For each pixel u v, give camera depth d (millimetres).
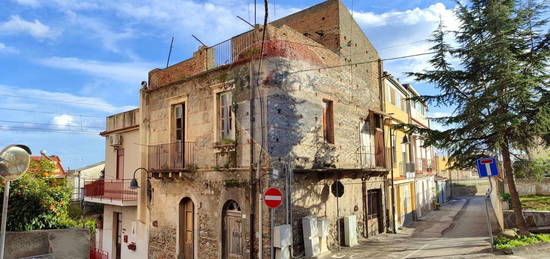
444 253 11531
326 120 14617
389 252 12578
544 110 11578
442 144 13938
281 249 11016
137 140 17469
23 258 7488
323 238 12703
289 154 12164
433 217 25156
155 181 15352
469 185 48875
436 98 14320
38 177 9016
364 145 17141
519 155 13797
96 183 18984
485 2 13469
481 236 15391
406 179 22625
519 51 13070
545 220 14727
